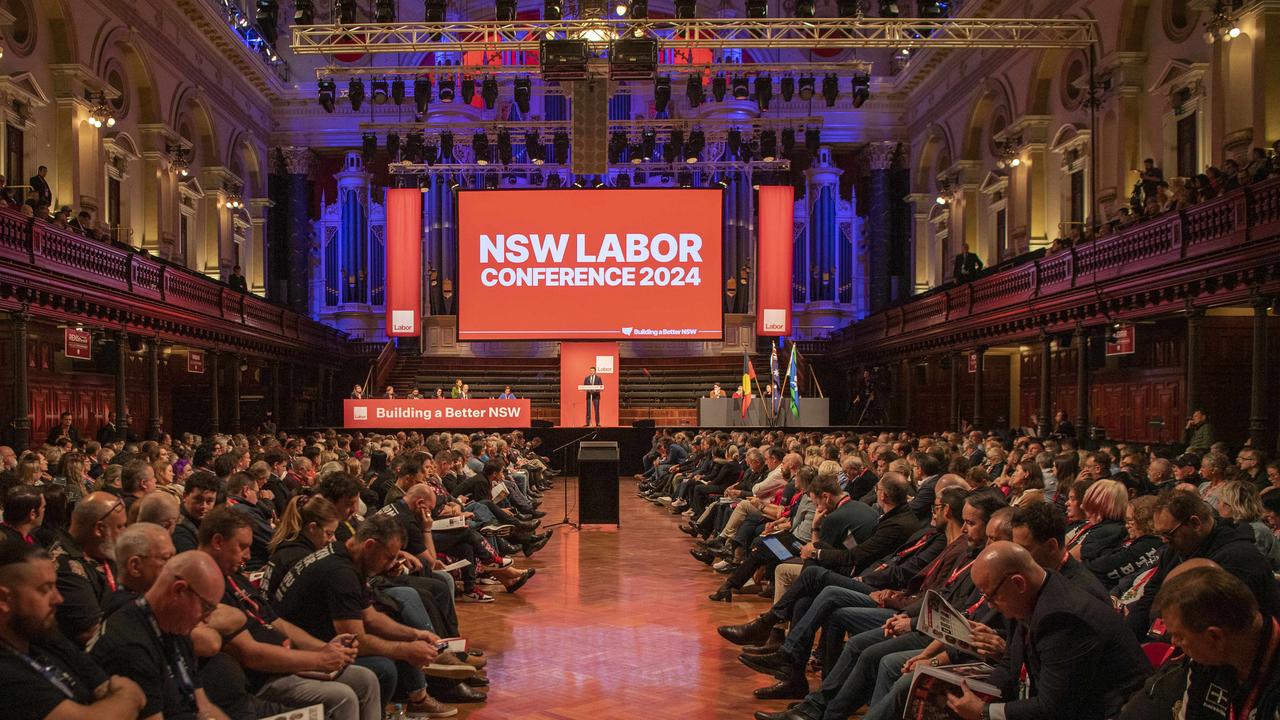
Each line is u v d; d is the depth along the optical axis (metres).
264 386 25.98
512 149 30.39
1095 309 15.52
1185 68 15.84
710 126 29.03
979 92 23.91
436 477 9.00
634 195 23.19
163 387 22.80
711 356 29.47
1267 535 5.38
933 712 3.71
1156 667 3.47
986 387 24.19
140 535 3.40
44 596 2.61
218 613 3.87
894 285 29.59
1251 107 14.15
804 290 31.98
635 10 16.77
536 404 27.42
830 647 5.43
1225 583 2.31
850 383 30.08
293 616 4.46
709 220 23.22
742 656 6.04
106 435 16.02
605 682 5.88
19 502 4.36
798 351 30.48
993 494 4.64
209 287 20.19
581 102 17.91
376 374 27.61
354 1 16.30
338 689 4.12
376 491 9.22
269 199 29.14
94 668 2.84
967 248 22.61
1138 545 4.92
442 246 30.86
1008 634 3.77
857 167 31.69
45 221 13.76
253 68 26.84
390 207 26.89
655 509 15.86
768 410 21.52
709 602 8.29
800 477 7.87
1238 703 2.40
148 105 21.28
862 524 6.41
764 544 8.03
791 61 29.69
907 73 28.09
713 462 13.22
